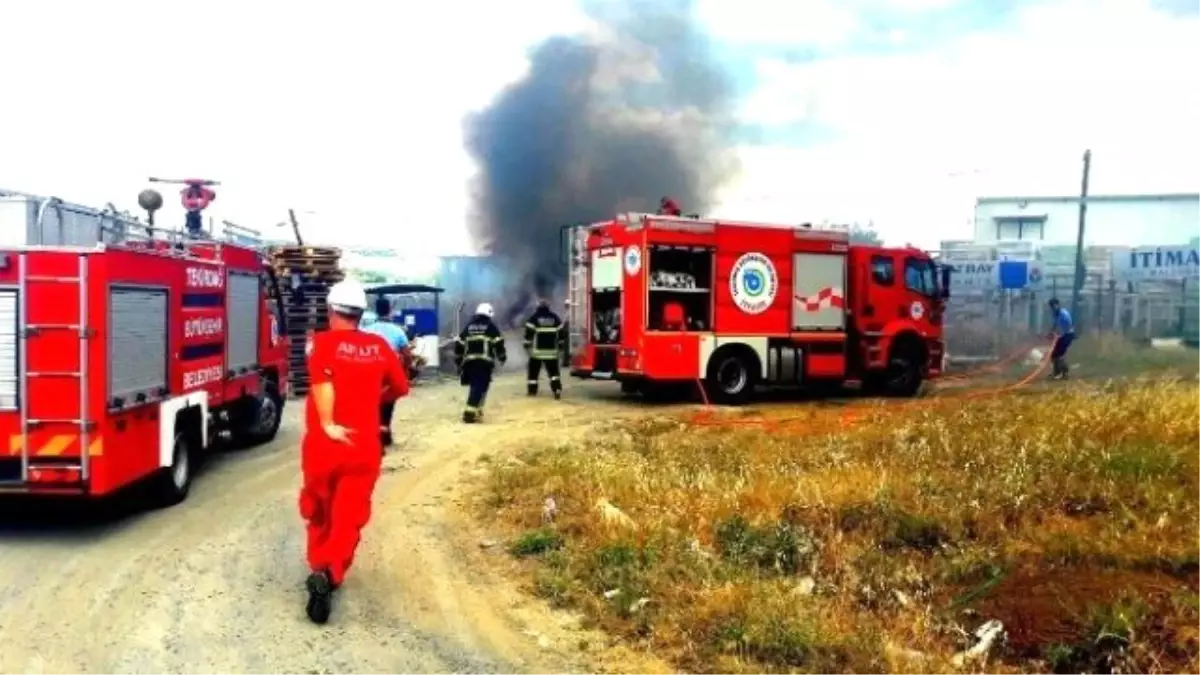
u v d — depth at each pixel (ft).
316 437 19.19
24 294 23.63
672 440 38.32
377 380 19.71
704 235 52.42
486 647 17.88
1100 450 28.17
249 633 18.31
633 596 19.57
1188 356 80.18
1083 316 94.79
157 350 27.17
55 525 26.40
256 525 26.53
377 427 19.76
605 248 54.34
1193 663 15.34
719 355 53.42
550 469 31.19
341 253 60.95
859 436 34.65
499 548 24.34
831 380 56.39
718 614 18.28
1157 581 18.88
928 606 18.34
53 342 23.80
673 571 20.62
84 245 28.76
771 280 54.49
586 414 49.34
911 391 59.98
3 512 27.94
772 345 54.60
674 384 54.90
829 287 56.39
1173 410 34.47
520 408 52.03
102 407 23.93
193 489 31.37
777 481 26.58
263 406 39.88
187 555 23.45
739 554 21.54
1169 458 27.43
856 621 17.95
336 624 18.94
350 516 19.29
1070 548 20.54
